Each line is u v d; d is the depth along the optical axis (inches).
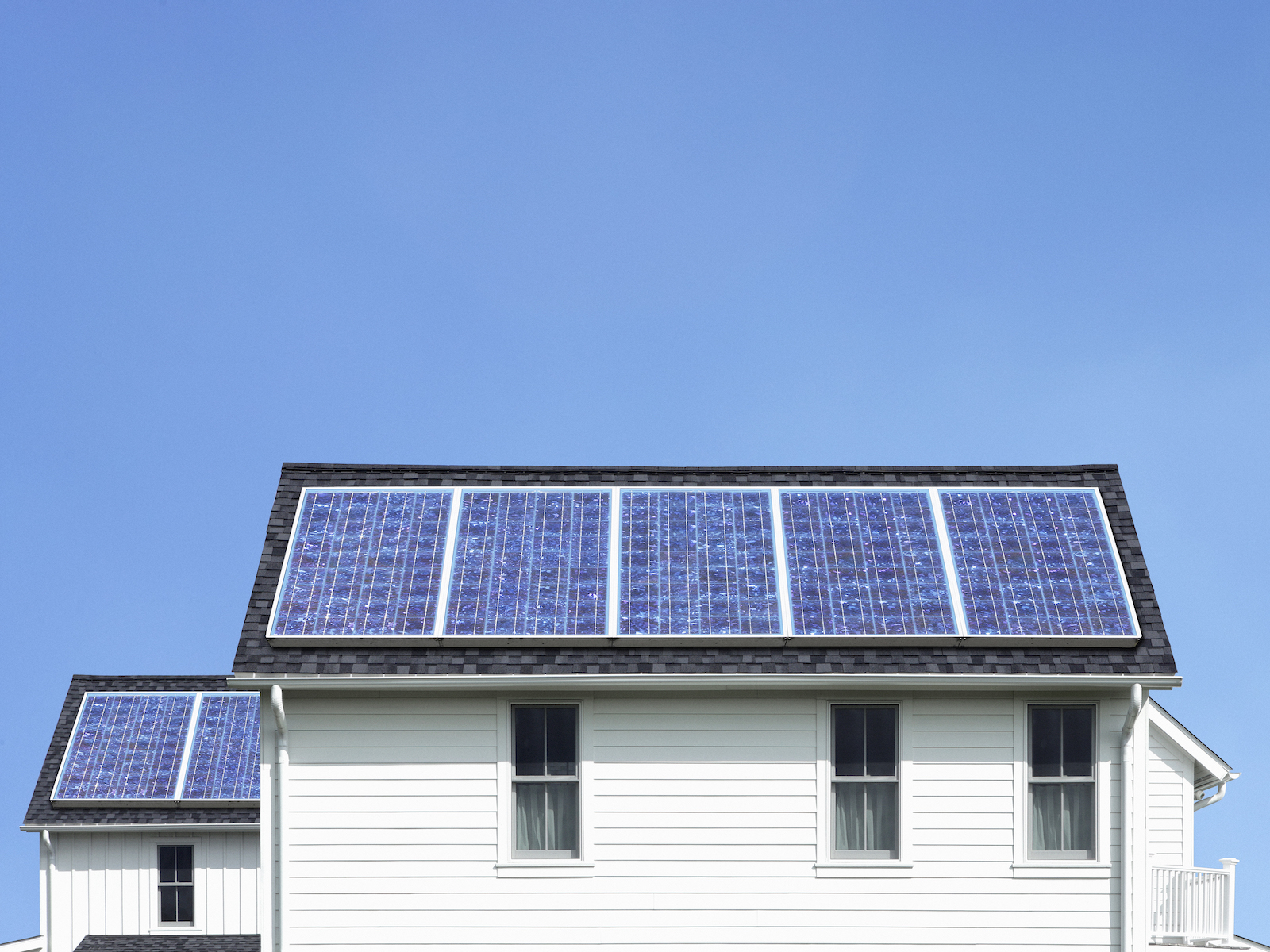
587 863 596.4
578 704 611.2
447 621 621.0
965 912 595.8
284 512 688.4
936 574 650.8
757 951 591.8
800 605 631.8
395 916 592.7
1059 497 700.7
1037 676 597.9
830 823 603.8
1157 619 626.5
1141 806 610.9
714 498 703.1
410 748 605.3
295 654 608.1
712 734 608.1
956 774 606.2
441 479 717.3
